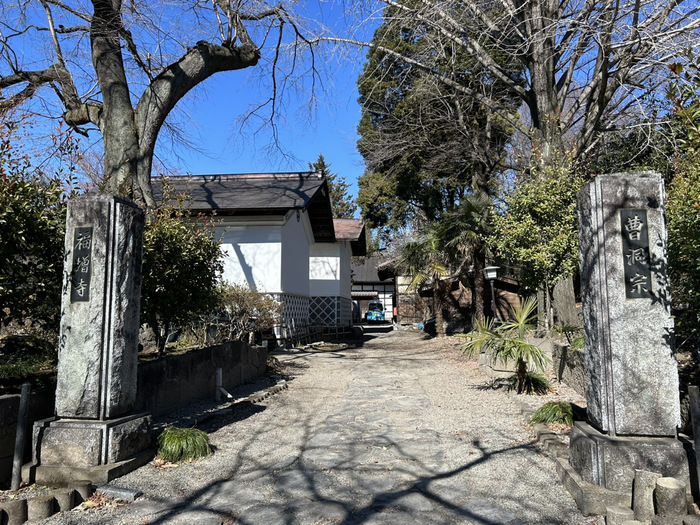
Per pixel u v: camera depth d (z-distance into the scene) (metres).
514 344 8.05
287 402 8.47
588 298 4.34
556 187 10.84
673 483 3.38
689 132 4.04
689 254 5.23
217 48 10.65
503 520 3.79
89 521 3.86
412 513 3.96
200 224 10.63
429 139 20.88
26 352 6.76
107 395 4.75
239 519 3.91
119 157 9.64
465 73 16.83
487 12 13.09
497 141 21.34
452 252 18.88
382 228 33.66
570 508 3.95
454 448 5.65
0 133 5.03
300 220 18.83
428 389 9.51
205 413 7.10
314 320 22.78
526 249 10.89
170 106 10.15
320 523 3.82
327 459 5.37
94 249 4.87
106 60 9.88
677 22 9.72
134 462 4.86
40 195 5.28
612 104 14.84
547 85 12.68
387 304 44.88
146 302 6.66
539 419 6.25
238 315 11.32
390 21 13.70
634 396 4.00
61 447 4.58
